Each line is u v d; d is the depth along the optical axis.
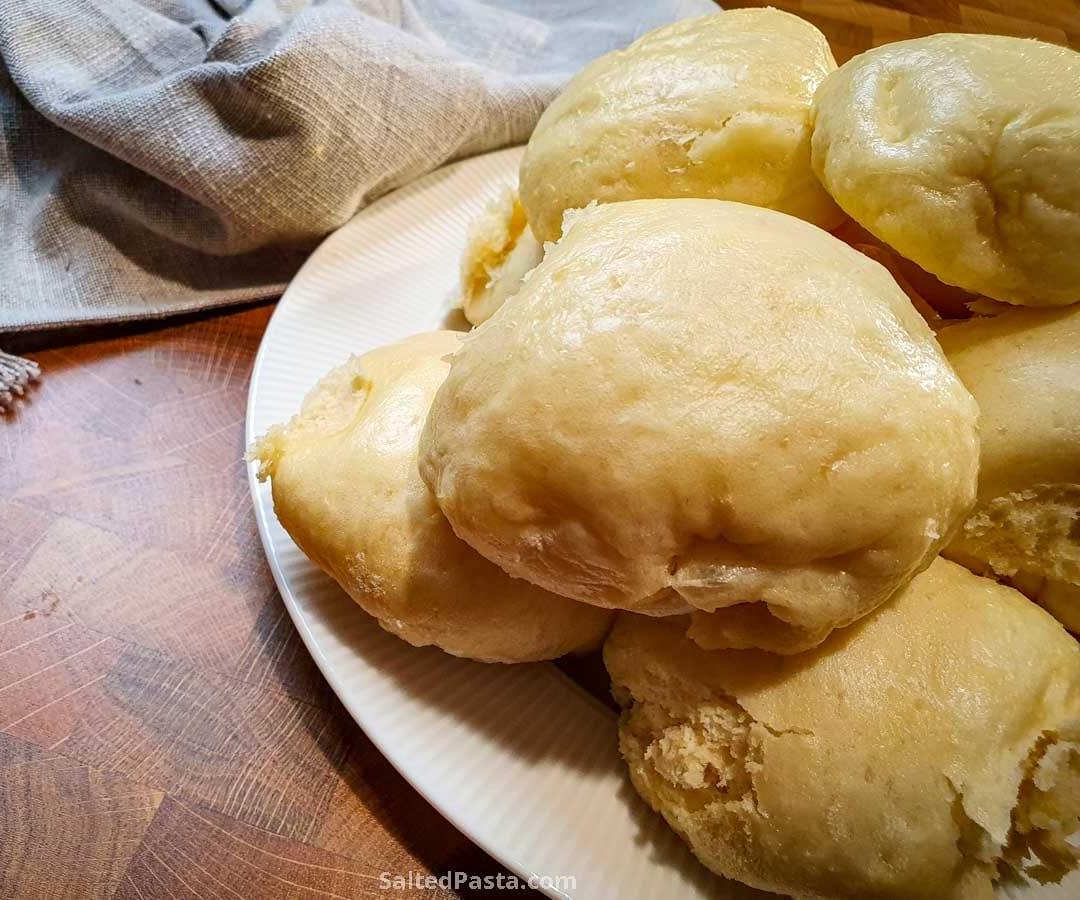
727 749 0.15
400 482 0.16
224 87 0.23
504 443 0.13
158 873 0.16
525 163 0.20
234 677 0.18
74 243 0.25
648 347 0.13
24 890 0.16
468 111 0.27
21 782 0.17
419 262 0.26
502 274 0.22
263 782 0.17
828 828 0.14
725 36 0.19
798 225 0.15
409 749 0.16
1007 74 0.15
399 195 0.27
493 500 0.13
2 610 0.19
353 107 0.24
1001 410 0.15
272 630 0.19
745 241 0.14
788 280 0.13
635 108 0.18
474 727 0.16
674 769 0.15
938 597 0.15
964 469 0.13
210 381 0.24
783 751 0.14
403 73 0.25
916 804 0.13
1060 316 0.15
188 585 0.20
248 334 0.25
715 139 0.18
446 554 0.16
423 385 0.18
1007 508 0.15
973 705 0.14
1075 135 0.14
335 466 0.17
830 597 0.13
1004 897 0.14
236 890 0.16
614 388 0.12
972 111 0.15
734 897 0.15
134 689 0.18
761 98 0.18
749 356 0.13
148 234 0.25
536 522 0.13
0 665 0.18
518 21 0.31
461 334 0.20
